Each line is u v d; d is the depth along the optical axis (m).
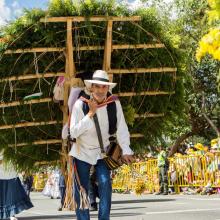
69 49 6.05
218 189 18.38
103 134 5.56
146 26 6.16
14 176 9.33
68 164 5.95
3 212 9.32
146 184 22.19
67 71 6.13
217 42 3.35
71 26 5.94
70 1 5.95
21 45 6.09
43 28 6.01
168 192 20.58
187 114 6.82
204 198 16.33
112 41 6.21
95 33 6.14
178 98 6.60
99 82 5.48
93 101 5.53
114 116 5.57
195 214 10.88
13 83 6.30
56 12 5.93
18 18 5.97
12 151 6.66
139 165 22.67
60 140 6.50
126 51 6.31
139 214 11.23
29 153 6.60
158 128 6.67
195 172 19.52
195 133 27.64
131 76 6.46
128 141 5.57
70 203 5.84
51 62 6.24
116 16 6.01
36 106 6.43
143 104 6.52
